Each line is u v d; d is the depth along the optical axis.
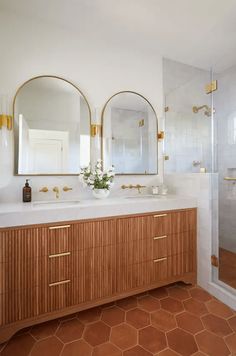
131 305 1.62
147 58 2.32
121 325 1.40
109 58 2.12
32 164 1.81
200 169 2.44
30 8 1.70
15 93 1.76
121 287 1.58
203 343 1.25
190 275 1.90
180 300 1.68
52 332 1.35
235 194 2.50
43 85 1.86
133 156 2.24
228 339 1.28
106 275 1.53
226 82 2.67
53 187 1.88
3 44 1.73
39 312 1.33
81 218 1.44
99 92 2.08
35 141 1.82
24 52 1.79
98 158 2.05
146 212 1.67
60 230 1.38
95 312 1.54
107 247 1.53
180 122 2.52
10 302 1.26
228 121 2.62
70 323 1.43
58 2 1.63
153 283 1.71
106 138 2.11
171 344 1.24
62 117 1.92
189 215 1.88
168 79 2.44
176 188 2.21
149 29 1.95
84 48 2.01
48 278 1.35
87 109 2.02
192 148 2.57
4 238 1.24
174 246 1.80
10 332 1.27
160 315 1.50
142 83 2.29
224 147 2.65
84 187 1.99
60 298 1.39
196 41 2.14
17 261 1.27
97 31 1.98
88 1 1.63
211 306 1.60
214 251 1.83
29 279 1.31
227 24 1.89
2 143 1.69
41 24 1.85
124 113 2.20
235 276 1.88
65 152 1.93
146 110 2.31
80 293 1.45
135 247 1.63
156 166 2.35
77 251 1.43
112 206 1.54
